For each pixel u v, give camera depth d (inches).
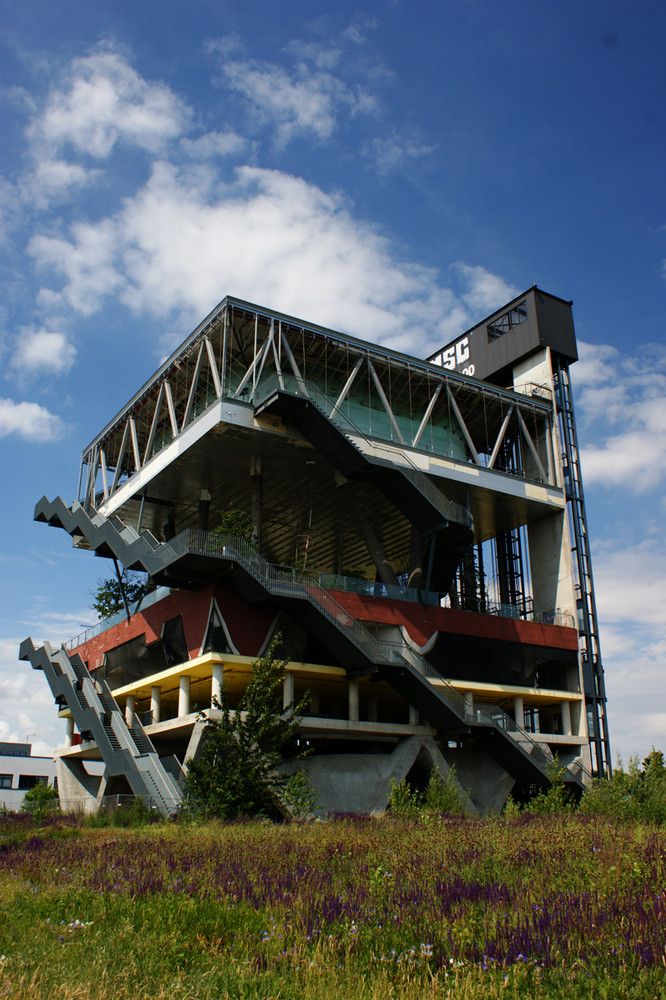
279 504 1977.1
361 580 1574.8
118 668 1745.8
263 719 1077.8
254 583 1373.0
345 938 297.3
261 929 327.3
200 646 1412.4
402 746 1455.5
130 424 1924.2
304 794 1026.1
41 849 714.8
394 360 1807.3
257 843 620.1
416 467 1737.2
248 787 1018.1
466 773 1568.7
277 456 1669.5
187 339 1697.8
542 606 2034.9
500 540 2220.7
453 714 1393.9
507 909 339.9
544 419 2112.5
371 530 1691.7
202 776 1043.3
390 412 1759.4
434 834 609.9
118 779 1512.1
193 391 1649.9
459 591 2089.1
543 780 1451.8
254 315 1617.9
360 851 536.4
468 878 412.2
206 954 295.9
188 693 1443.2
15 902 404.2
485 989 243.3
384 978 258.1
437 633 1636.3
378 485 1614.2
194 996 243.6
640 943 272.5
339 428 1534.2
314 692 1646.2
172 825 922.1
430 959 277.7
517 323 2271.2
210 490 1861.5
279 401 1496.1
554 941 283.4
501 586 2177.7
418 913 328.5
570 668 1908.2
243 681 1547.7
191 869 488.7
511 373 2258.9
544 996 241.3
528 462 2137.1
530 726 2044.8
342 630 1370.6
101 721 1466.5
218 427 1524.4
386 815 1085.8
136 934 321.4
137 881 439.2
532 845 520.1
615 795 972.6
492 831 635.5
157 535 2196.1
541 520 2090.3
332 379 1867.6
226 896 389.4
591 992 240.7
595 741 1870.1
